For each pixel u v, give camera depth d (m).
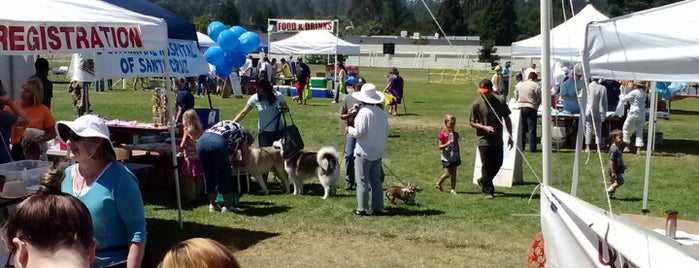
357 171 8.80
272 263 6.77
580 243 3.49
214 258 2.54
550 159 4.14
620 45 5.30
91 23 5.70
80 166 3.75
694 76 5.09
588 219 3.43
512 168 11.23
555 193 3.79
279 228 8.12
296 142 10.16
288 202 9.59
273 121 10.18
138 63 8.51
